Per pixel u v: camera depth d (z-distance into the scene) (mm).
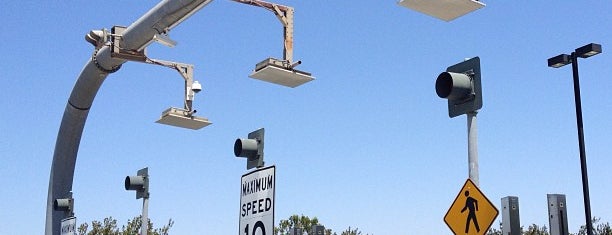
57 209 20312
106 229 39844
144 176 16625
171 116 14391
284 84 11617
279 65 11266
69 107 19609
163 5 13336
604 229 34844
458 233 8781
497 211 8328
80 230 39406
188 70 15000
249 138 9812
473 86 8938
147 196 16594
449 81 8969
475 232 8555
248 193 9500
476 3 8898
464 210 8758
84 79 17969
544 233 38375
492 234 30141
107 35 15125
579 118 18188
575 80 18109
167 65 14805
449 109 9250
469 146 8906
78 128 20250
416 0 8828
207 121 14797
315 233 21031
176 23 13617
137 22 14273
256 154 9523
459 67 9180
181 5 12906
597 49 17781
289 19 11828
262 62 11297
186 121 14617
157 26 13789
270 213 8898
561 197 11570
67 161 21000
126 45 14906
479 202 8578
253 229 9250
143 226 16484
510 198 10258
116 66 17094
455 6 8930
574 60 18125
